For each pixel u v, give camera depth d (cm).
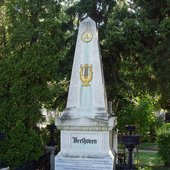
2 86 1705
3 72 1702
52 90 1755
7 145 1652
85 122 1494
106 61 1953
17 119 1678
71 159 1495
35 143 1686
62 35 1869
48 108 1953
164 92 1953
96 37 1568
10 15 1756
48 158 1794
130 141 1406
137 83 2067
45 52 1719
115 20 1836
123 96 2078
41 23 1750
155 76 1898
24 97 1706
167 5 1770
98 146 1492
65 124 1513
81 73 1557
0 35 1916
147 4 1820
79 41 1576
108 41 1783
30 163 1571
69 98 1555
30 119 1711
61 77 1897
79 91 1549
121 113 2112
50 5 1780
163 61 1736
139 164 1959
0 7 1923
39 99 1750
